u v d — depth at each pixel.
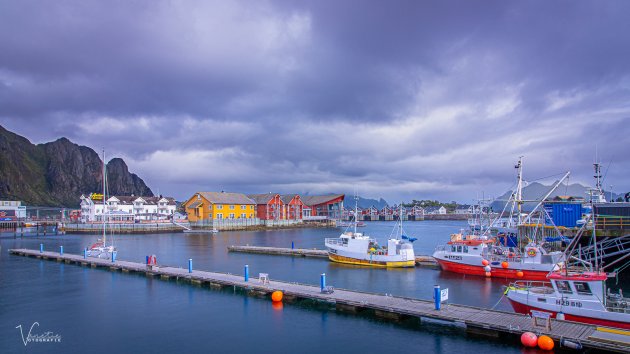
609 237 54.28
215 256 75.81
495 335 28.56
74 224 142.12
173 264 65.50
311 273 55.97
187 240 112.69
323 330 31.53
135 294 43.47
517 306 32.72
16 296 43.12
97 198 173.38
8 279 52.38
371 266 60.88
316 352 27.61
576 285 29.92
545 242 55.72
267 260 69.75
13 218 180.38
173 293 43.66
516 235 69.00
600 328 26.77
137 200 176.75
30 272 57.56
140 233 140.25
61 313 36.84
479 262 52.41
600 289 29.19
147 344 29.36
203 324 33.38
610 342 24.58
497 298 40.62
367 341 29.17
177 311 37.03
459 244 55.66
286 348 28.28
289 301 39.56
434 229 175.75
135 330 32.22
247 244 100.56
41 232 143.50
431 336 29.69
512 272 49.53
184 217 184.25
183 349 28.38
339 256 65.25
